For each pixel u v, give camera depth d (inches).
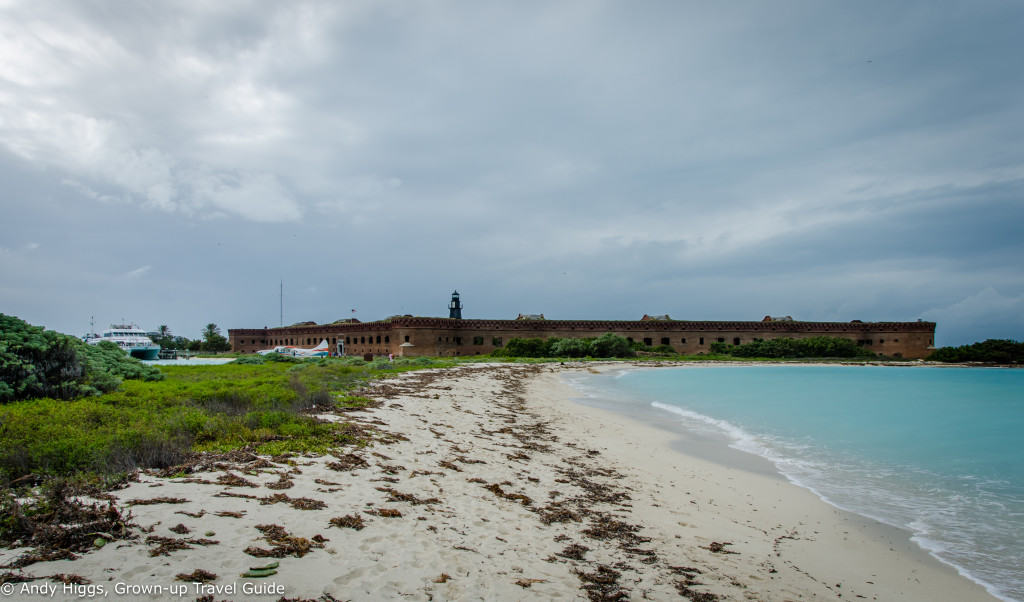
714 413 984.9
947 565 321.7
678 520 377.1
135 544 230.5
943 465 576.1
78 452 344.2
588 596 242.2
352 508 312.2
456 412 789.2
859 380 1927.9
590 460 548.1
